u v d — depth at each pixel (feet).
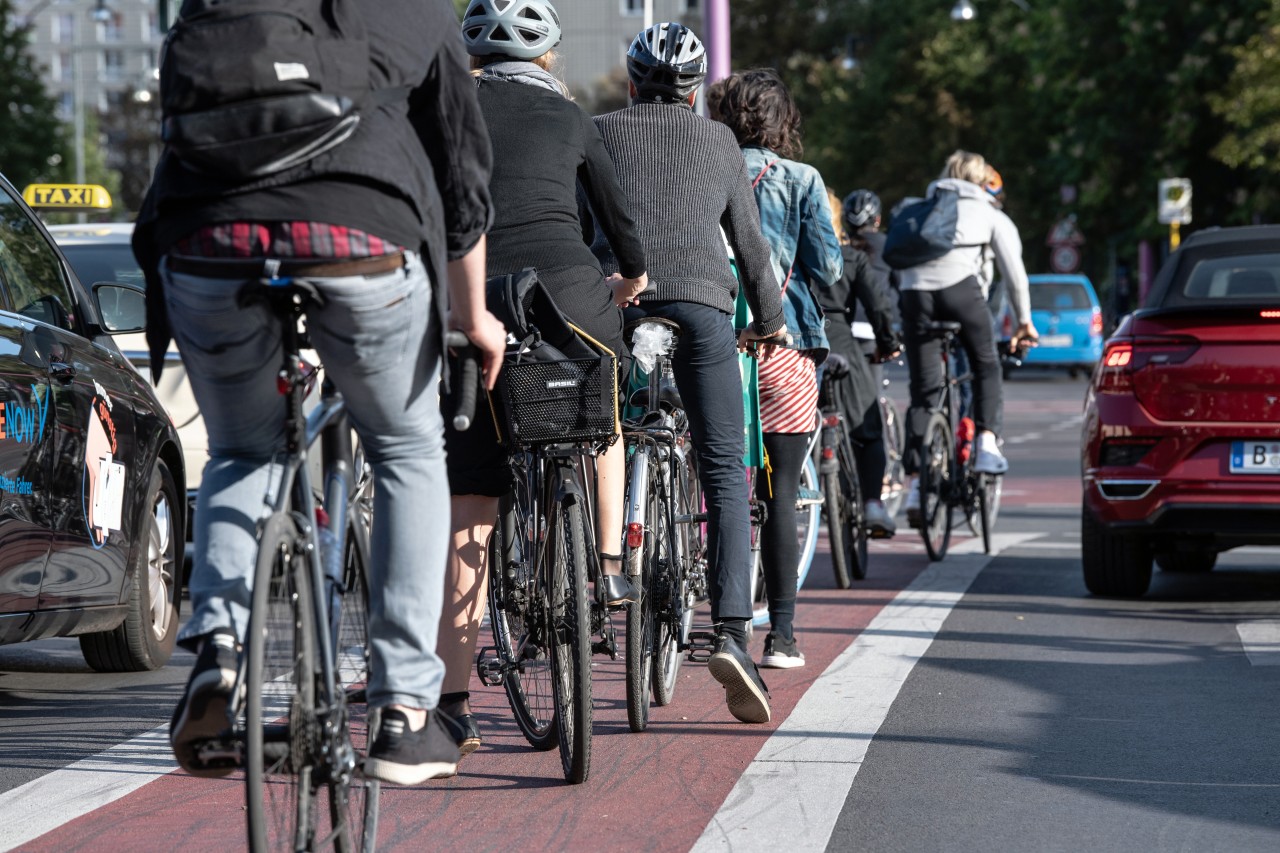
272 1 25.95
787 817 36.22
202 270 25.76
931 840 34.58
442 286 27.25
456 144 28.14
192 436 76.02
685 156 45.50
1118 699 49.03
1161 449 66.85
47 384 48.06
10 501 45.34
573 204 40.63
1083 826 35.70
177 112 25.44
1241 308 66.44
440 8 27.84
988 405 85.97
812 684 51.01
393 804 37.42
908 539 94.53
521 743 43.57
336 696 27.50
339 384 27.66
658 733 44.45
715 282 44.83
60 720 47.98
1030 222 392.68
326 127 25.40
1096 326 297.74
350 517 29.48
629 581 42.73
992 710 47.39
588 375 37.47
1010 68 403.54
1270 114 282.56
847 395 77.51
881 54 459.32
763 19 513.04
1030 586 74.13
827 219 53.26
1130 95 321.11
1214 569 81.46
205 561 26.91
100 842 34.81
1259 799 37.91
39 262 51.70
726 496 44.75
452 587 39.01
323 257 25.54
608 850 33.81
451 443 38.63
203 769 25.84
